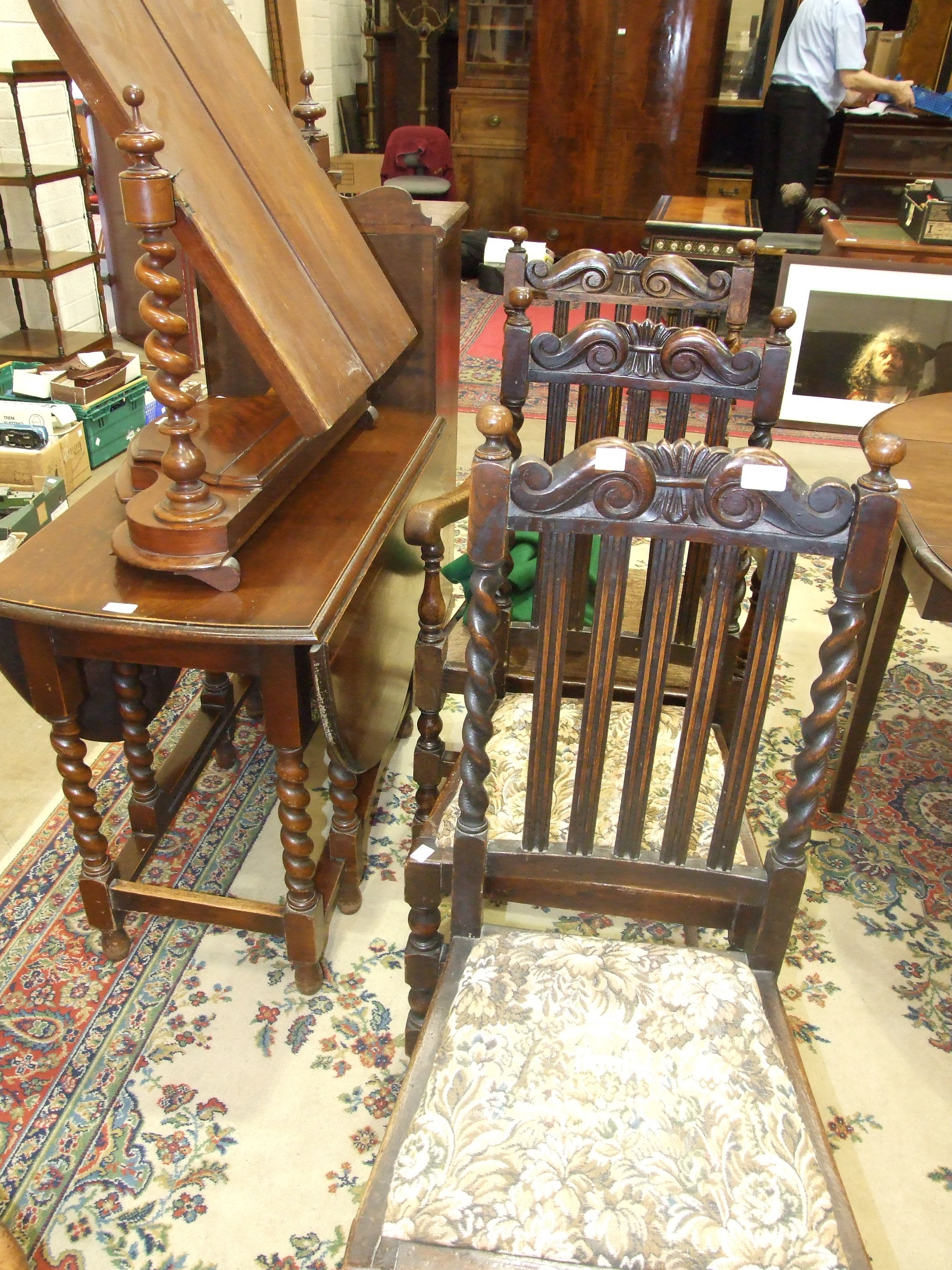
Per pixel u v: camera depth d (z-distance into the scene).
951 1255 1.43
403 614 2.08
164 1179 1.50
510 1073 1.08
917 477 1.90
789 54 5.15
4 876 2.04
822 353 4.11
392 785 2.34
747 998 1.17
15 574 1.53
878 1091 1.67
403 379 2.34
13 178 3.48
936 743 2.54
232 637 1.41
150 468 1.67
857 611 1.02
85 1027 1.74
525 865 1.26
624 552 1.05
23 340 3.97
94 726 1.85
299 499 1.85
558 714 1.15
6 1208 1.46
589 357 1.74
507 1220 0.96
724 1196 0.98
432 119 7.39
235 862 2.11
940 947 1.96
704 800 1.44
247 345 1.44
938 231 3.90
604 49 5.93
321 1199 1.48
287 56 5.30
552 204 6.49
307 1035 1.74
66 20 1.28
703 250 3.94
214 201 1.45
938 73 6.48
